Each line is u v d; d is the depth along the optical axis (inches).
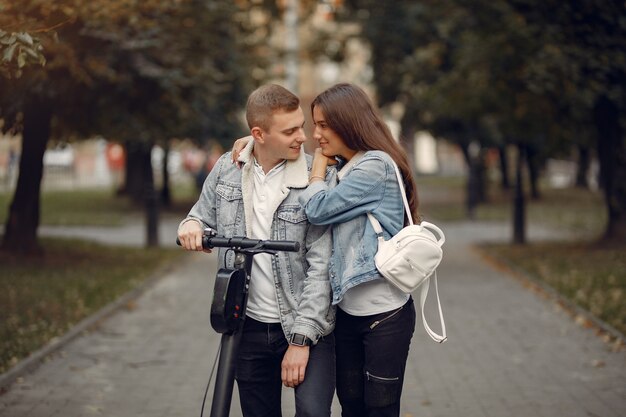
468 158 1181.7
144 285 483.8
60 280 478.0
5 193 1316.4
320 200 145.1
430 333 152.2
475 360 302.8
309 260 147.3
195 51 580.1
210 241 143.9
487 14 582.6
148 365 297.7
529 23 550.6
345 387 157.2
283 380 143.6
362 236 147.5
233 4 647.8
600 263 538.3
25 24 241.6
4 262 541.3
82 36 455.8
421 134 1244.5
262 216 148.0
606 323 357.7
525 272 524.4
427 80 1050.1
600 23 538.9
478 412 239.0
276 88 146.0
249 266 143.6
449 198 1396.4
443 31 721.6
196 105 774.5
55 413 237.9
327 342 148.2
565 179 1943.9
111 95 500.4
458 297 446.6
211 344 333.7
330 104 150.6
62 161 1857.8
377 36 1037.2
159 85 508.4
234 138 1042.7
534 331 353.7
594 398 251.3
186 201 1286.9
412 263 145.0
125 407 245.6
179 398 256.2
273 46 868.0
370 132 150.9
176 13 526.3
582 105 594.6
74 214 1029.8
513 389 262.8
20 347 306.0
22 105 441.7
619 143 628.4
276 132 144.7
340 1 886.4
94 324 367.6
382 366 150.3
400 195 149.8
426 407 244.7
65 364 296.5
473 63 630.5
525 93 610.2
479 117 808.3
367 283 149.6
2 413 236.4
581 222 941.8
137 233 837.8
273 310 148.4
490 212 1096.2
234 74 799.1
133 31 476.1
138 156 1201.4
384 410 151.9
